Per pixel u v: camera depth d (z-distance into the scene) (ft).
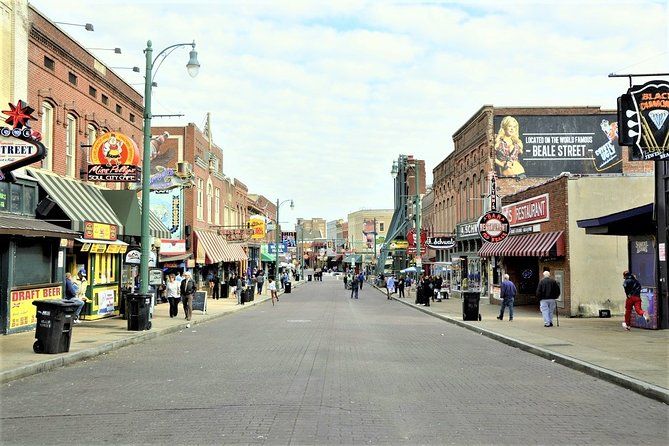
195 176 145.07
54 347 45.11
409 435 24.22
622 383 35.68
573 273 85.51
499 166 129.90
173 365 43.21
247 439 23.50
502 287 81.35
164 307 107.96
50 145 72.28
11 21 63.26
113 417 27.30
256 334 66.54
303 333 67.46
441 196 184.85
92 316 79.41
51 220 68.08
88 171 77.46
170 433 24.45
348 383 35.65
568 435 24.53
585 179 86.33
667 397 30.86
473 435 24.35
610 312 84.94
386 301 149.79
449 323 84.07
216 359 46.26
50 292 67.92
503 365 44.16
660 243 61.57
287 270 283.18
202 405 29.68
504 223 95.40
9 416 27.63
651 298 64.23
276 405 29.55
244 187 221.87
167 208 131.13
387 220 428.15
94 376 38.63
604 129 130.62
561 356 45.16
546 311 71.72
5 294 59.57
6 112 52.03
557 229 89.25
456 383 36.35
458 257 159.02
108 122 89.76
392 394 32.55
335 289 232.12
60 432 24.80
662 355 45.68
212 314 93.09
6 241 60.03
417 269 143.43
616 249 85.81
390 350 52.44
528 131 130.72
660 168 60.90
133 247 87.15
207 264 155.12
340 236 545.44
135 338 58.39
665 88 55.62
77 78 79.15
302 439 23.50
